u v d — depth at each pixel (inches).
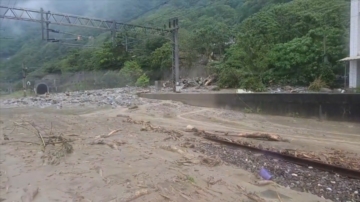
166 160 358.0
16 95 2174.0
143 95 1280.8
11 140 488.7
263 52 1417.3
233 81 1455.5
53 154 386.9
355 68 984.3
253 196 250.8
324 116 633.0
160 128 592.1
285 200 249.6
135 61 2399.1
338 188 276.5
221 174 313.4
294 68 1321.4
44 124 658.8
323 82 1162.6
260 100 775.1
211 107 926.4
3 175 313.0
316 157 373.4
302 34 1499.8
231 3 3233.3
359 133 506.9
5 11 1121.4
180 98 1060.5
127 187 263.3
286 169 334.0
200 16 2947.8
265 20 1663.4
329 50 1239.5
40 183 284.5
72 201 239.5
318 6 1656.0
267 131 559.5
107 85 2266.2
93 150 408.2
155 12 3011.8
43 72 3100.4
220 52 2004.2
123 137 500.1
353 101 579.8
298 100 684.7
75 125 639.1
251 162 364.2
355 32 968.3
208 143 468.8
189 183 277.3
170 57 2095.2
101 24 1359.5
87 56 3011.8
